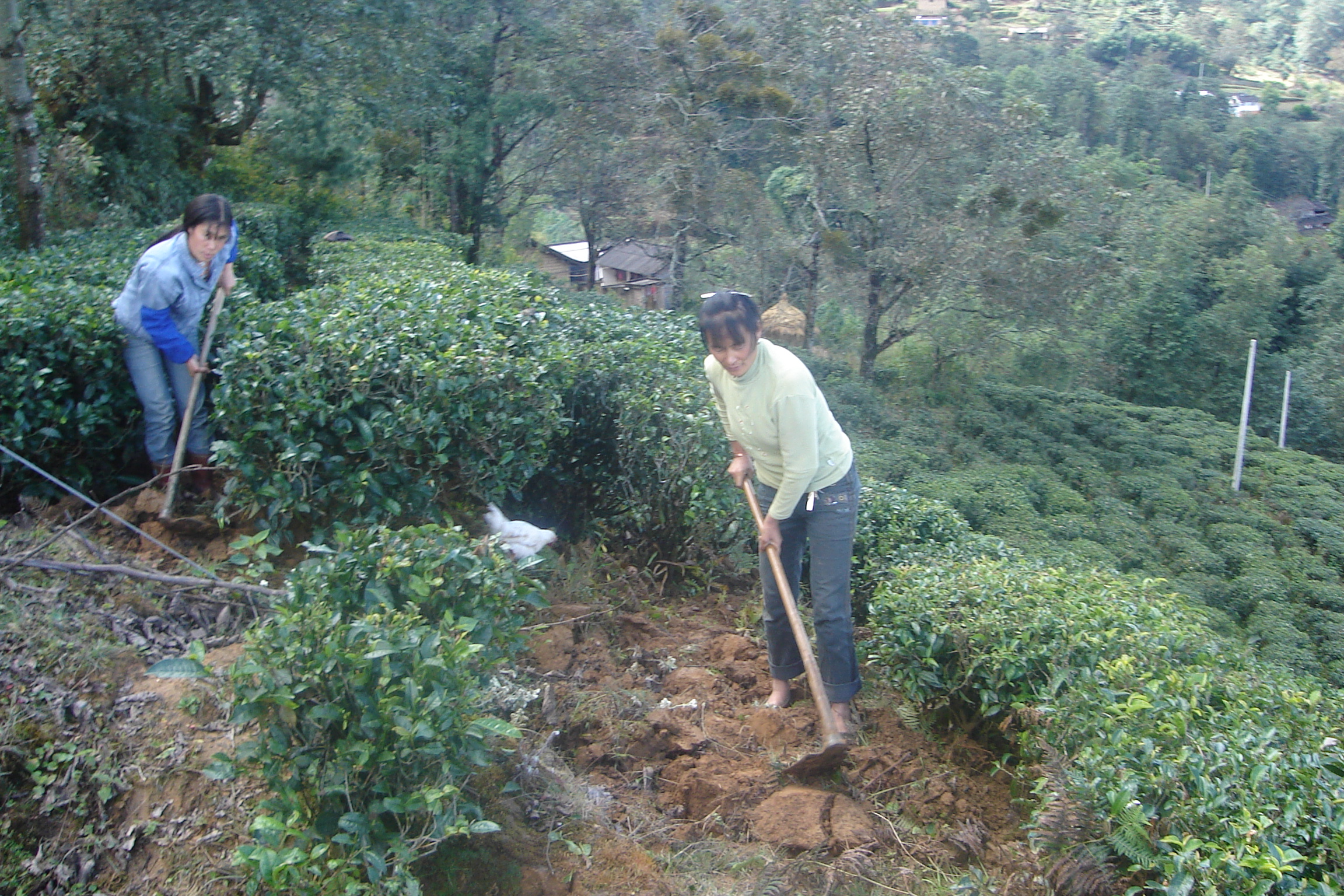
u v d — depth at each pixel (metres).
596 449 5.35
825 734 3.35
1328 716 3.42
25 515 4.01
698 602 5.07
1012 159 20.69
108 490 4.52
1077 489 20.86
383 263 8.73
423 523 4.32
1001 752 3.90
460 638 2.80
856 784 3.56
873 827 3.31
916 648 3.99
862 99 19.83
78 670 3.03
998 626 3.83
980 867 3.18
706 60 21.42
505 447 4.46
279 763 2.60
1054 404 26.19
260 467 4.09
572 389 5.16
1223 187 38.88
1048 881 2.80
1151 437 24.64
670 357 5.43
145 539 3.91
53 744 2.76
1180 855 2.49
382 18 15.43
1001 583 4.23
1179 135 54.25
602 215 25.25
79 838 2.59
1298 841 2.50
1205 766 2.75
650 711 3.74
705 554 5.18
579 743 3.56
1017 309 21.31
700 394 5.07
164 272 4.00
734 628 4.78
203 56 13.28
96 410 4.35
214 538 4.13
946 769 3.75
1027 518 16.17
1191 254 33.75
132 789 2.72
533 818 3.04
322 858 2.49
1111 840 2.69
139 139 14.17
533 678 3.83
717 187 21.92
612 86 22.62
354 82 16.12
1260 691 3.51
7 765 2.67
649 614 4.75
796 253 22.69
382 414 4.09
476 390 4.32
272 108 18.06
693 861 3.04
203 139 16.19
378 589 3.09
